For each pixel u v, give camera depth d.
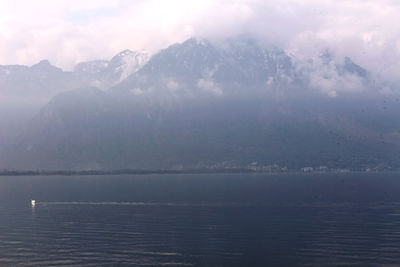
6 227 120.38
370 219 130.25
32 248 94.50
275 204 173.75
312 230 112.75
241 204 174.62
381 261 83.38
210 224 123.06
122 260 85.19
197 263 83.31
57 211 156.38
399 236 104.12
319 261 84.06
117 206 171.62
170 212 149.88
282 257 86.81
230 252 90.75
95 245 96.81
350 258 85.56
